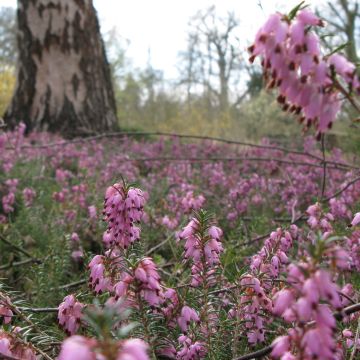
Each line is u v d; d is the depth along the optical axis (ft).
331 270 5.46
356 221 9.98
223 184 27.58
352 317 9.53
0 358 6.51
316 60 5.71
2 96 97.66
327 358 4.87
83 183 23.27
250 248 15.47
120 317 4.89
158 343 7.82
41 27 54.54
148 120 111.04
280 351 5.45
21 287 15.38
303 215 16.67
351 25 68.23
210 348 8.32
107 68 58.23
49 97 54.44
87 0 55.67
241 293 8.59
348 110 30.19
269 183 24.44
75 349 4.13
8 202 21.54
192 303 8.72
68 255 14.33
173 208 19.16
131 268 7.04
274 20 5.82
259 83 115.65
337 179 26.66
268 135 67.31
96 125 55.47
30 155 34.96
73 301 7.81
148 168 35.17
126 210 8.93
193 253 8.73
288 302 5.49
